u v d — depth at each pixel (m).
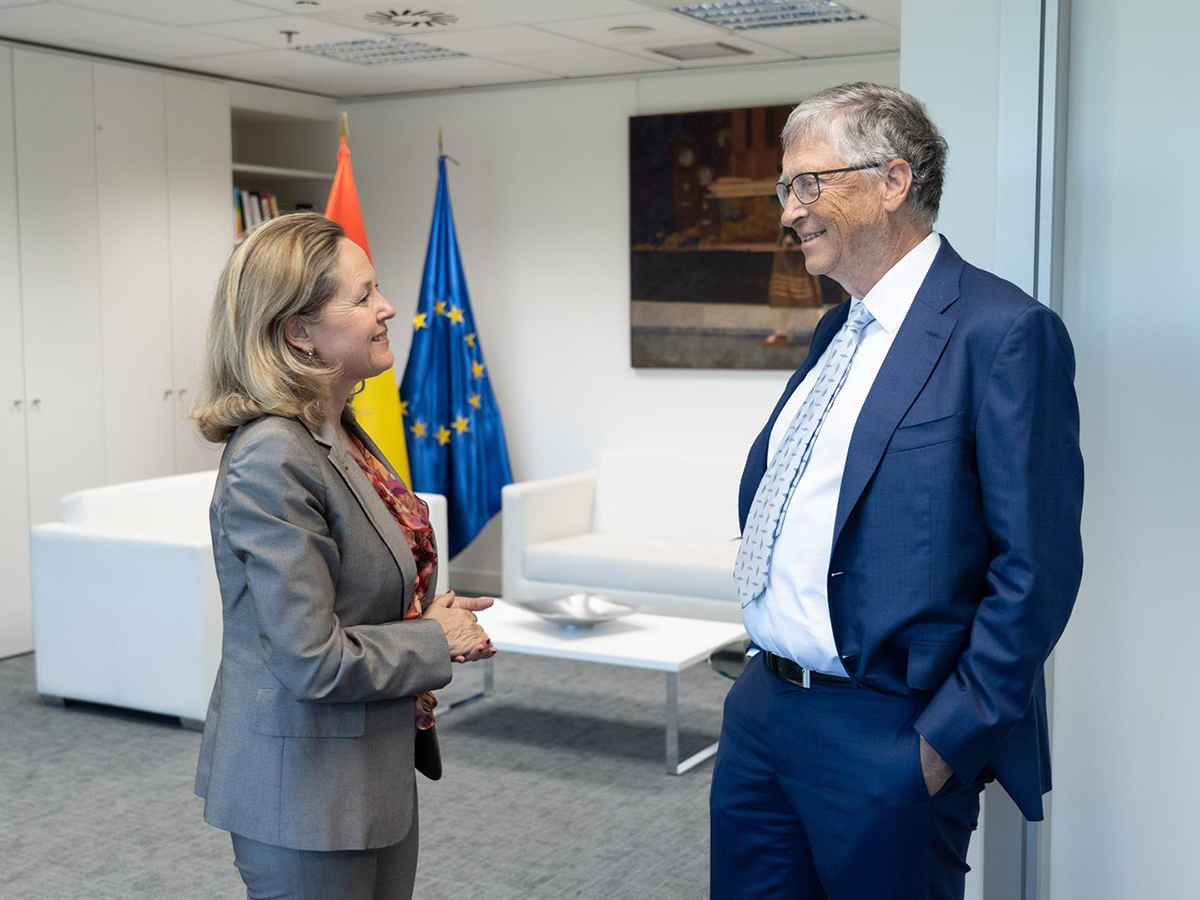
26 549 5.92
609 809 3.99
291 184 7.66
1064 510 1.77
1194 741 2.34
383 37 5.70
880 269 1.91
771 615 1.97
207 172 6.66
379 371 1.94
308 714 1.82
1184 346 2.29
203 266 6.66
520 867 3.55
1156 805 2.38
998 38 2.38
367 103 7.42
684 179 6.53
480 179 7.15
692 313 6.59
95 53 6.05
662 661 4.20
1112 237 2.34
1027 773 1.92
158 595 4.73
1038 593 1.73
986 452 1.77
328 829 1.81
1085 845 2.46
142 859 3.61
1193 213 2.26
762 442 2.17
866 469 1.83
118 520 5.15
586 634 4.57
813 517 1.92
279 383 1.81
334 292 1.86
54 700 5.14
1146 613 2.36
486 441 6.98
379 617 1.90
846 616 1.87
